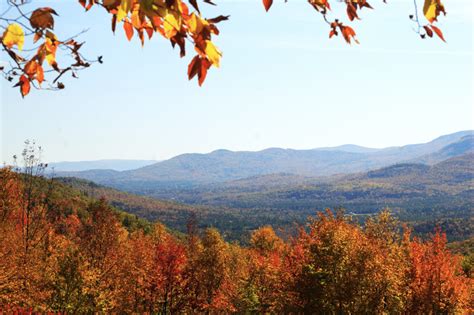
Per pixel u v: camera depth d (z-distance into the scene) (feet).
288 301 78.23
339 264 70.95
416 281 78.43
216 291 115.34
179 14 6.38
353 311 68.80
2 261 64.64
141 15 6.68
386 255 78.84
